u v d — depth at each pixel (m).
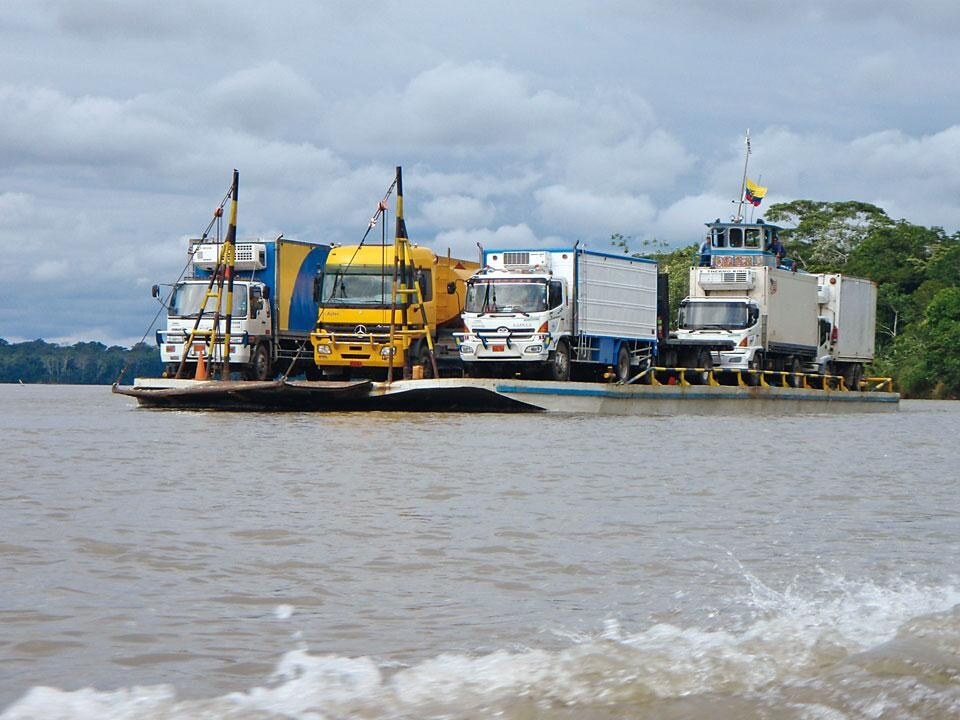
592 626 8.41
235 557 10.67
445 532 12.13
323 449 21.81
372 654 7.62
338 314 36.50
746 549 11.50
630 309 39.06
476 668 7.20
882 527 13.18
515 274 35.62
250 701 6.64
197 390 34.50
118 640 7.89
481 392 33.56
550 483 16.72
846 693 6.63
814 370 47.91
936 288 96.69
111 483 16.02
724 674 7.00
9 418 32.25
